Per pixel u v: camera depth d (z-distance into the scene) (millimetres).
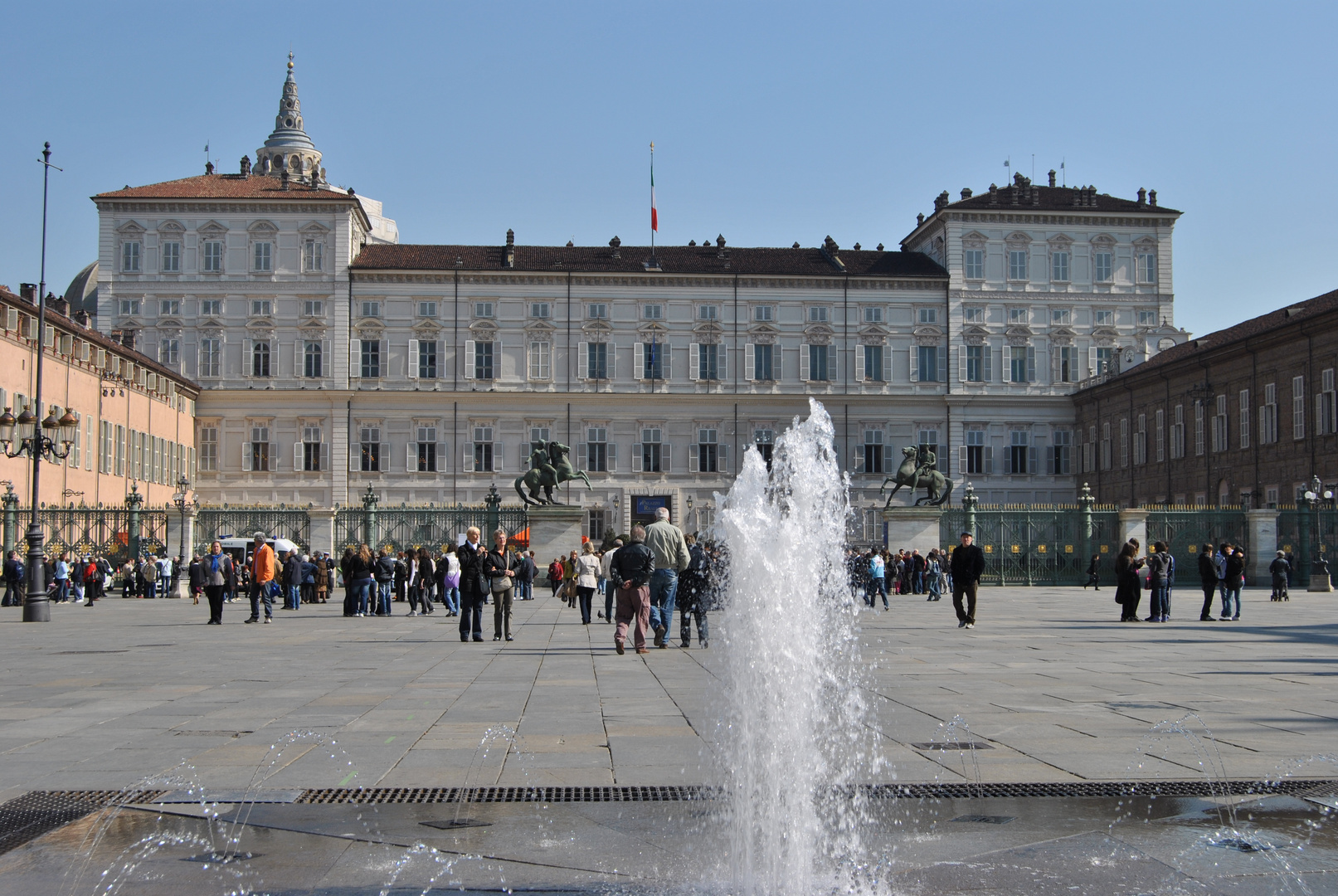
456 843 9234
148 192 90812
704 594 25906
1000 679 19016
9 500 55438
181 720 14773
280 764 11961
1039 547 59500
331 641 27906
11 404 61000
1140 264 96125
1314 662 21969
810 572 11617
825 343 94000
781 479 12867
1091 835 9414
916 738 13273
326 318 90750
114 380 74500
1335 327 65250
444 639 28703
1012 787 10859
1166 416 83812
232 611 42938
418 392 90750
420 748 12820
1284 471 70188
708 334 93375
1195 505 79812
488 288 92188
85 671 20766
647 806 10328
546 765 11930
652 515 92188
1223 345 75688
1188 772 11469
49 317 64938
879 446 93875
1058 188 100062
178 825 9727
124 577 53906
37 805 10312
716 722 14664
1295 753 12375
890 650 24609
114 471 74500
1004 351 94938
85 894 8039
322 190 92875
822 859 8844
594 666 21578
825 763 11852
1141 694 17141
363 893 8094
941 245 97062
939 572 49500
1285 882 8305
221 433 90562
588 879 8445
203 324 90188
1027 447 95000
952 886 8273
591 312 92875
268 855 8898
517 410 91875
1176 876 8430
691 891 8195
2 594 52781
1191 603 45344
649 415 92625
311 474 90375
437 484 91062
